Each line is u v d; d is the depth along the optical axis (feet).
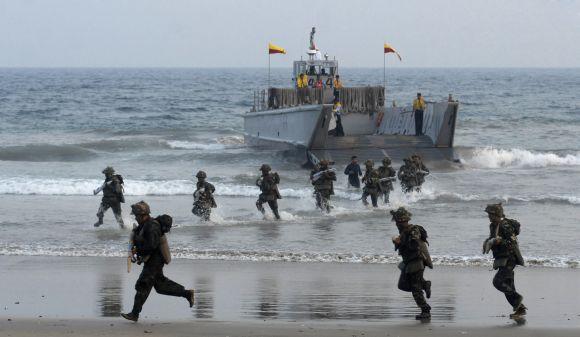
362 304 80.02
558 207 158.20
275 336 64.28
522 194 176.04
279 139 241.55
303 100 242.17
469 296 84.53
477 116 442.09
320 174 149.28
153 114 465.88
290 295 84.64
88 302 80.53
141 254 69.92
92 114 456.45
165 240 70.44
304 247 116.57
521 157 238.48
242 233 128.16
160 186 183.52
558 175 208.95
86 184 184.14
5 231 129.18
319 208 153.48
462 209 154.51
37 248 114.21
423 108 237.25
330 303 80.38
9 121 401.90
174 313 75.41
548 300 82.38
